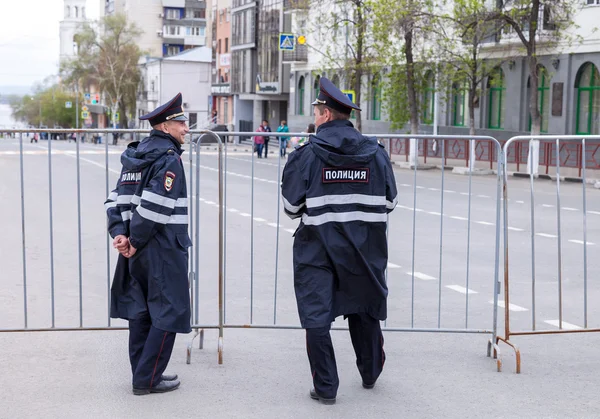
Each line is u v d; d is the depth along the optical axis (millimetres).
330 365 5250
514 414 5117
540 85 34938
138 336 5523
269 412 5113
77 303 8203
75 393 5430
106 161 7137
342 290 5262
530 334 6535
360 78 38344
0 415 5016
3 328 6836
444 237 13266
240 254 11438
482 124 38594
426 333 7129
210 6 102188
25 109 185250
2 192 20359
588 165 24906
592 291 9078
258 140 8719
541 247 12336
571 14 31625
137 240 5281
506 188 6242
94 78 102750
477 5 30250
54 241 12492
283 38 46531
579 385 5703
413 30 33938
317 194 5180
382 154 5344
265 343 6719
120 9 140875
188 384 5648
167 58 94312
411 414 5109
